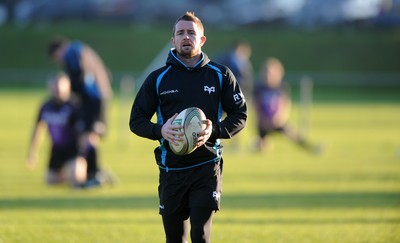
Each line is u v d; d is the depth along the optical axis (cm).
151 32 18112
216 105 2391
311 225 3472
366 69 17288
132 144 7375
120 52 17462
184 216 2405
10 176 5191
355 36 18312
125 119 9700
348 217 3681
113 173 5391
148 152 6769
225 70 2412
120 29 18425
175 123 2281
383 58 17462
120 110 10781
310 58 17475
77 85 4616
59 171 4791
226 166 5838
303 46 17738
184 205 2375
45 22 19225
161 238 3161
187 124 2266
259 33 18475
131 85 14725
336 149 6994
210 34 18075
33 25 18938
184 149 2270
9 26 18662
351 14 19275
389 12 19250
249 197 4344
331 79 16700
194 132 2262
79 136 4750
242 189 4656
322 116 10381
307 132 8256
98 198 4312
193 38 2347
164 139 2364
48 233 3244
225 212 3844
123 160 6175
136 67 17150
